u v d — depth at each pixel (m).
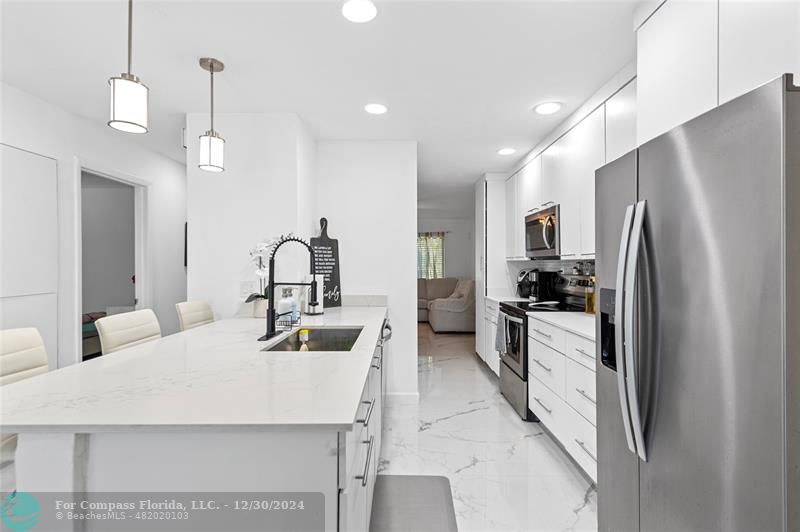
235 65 2.14
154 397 1.10
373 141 3.49
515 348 3.34
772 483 0.80
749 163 0.84
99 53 2.03
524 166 3.98
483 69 2.20
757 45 1.09
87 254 5.07
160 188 4.02
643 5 1.61
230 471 0.96
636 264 1.15
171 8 1.66
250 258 2.83
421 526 1.85
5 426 0.92
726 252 0.90
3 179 2.38
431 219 9.23
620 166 1.36
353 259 3.49
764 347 0.81
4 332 1.47
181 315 2.43
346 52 2.02
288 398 1.09
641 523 1.23
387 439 2.79
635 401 1.15
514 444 2.71
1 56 2.06
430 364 4.95
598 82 2.37
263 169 2.84
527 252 3.81
